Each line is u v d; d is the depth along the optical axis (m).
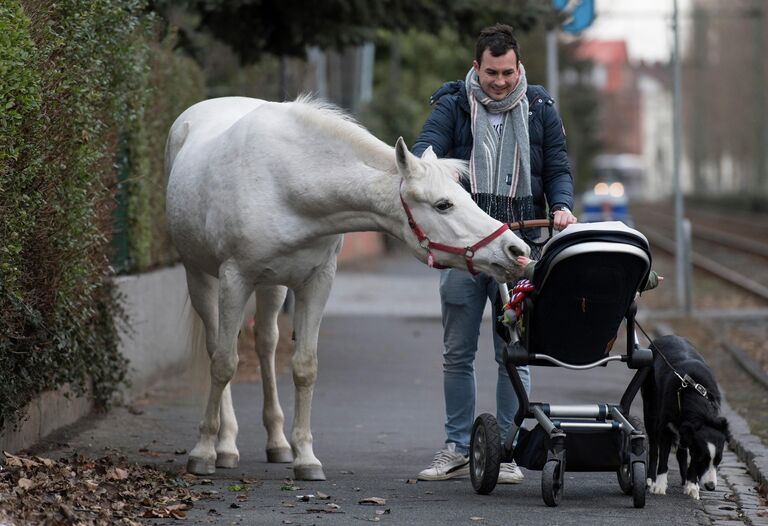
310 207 10.48
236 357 11.12
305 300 11.08
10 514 8.47
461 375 11.40
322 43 22.59
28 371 11.77
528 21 23.11
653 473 11.13
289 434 14.03
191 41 23.88
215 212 10.90
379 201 10.25
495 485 10.58
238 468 11.77
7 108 9.95
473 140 11.04
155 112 18.44
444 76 69.81
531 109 11.20
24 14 10.39
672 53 32.34
